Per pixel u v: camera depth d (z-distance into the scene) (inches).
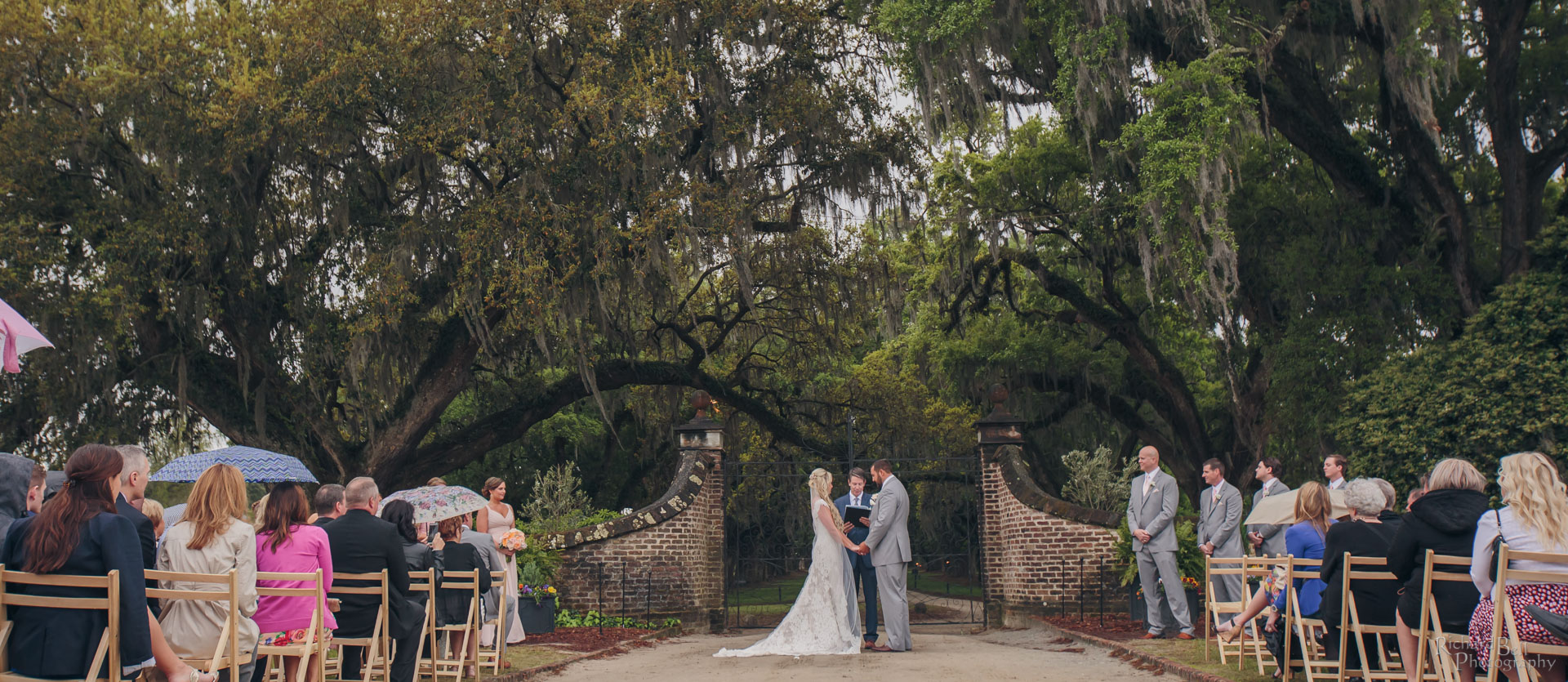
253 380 811.4
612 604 584.4
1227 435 1064.8
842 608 437.7
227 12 751.7
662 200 706.8
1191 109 634.8
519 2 713.0
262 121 681.6
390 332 766.5
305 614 240.1
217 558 210.8
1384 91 745.6
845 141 810.8
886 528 447.2
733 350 1118.4
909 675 352.8
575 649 456.8
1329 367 750.5
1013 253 968.9
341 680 275.9
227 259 757.9
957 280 970.7
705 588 608.7
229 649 195.8
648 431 1185.4
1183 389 993.5
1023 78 800.3
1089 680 333.7
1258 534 402.3
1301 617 289.3
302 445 807.7
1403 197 784.9
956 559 1170.0
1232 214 809.5
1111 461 627.8
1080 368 1034.1
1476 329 631.2
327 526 275.7
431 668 327.6
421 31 709.3
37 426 794.2
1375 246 789.9
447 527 344.8
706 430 633.6
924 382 1087.6
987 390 1035.9
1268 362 855.1
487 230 706.2
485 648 383.6
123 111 710.5
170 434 844.0
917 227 917.2
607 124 685.3
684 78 708.0
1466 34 792.9
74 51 725.9
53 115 709.3
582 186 730.8
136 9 733.3
